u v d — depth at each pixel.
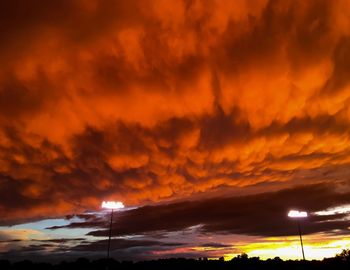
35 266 56.09
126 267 57.53
